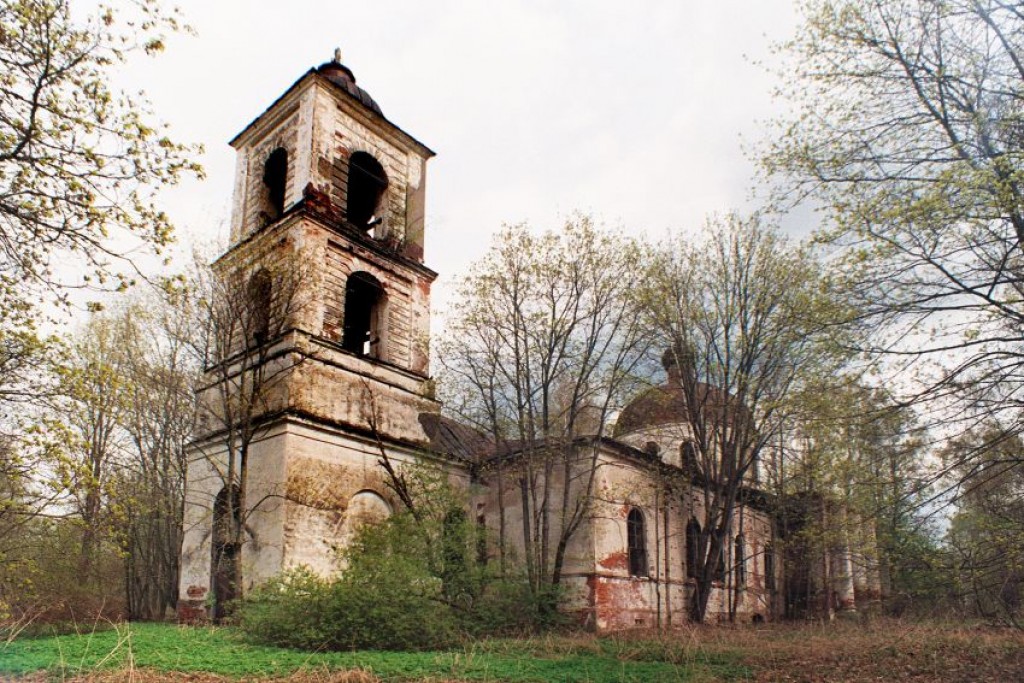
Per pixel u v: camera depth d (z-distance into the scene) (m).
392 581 14.04
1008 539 13.01
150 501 24.50
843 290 11.60
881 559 15.27
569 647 14.09
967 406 11.44
